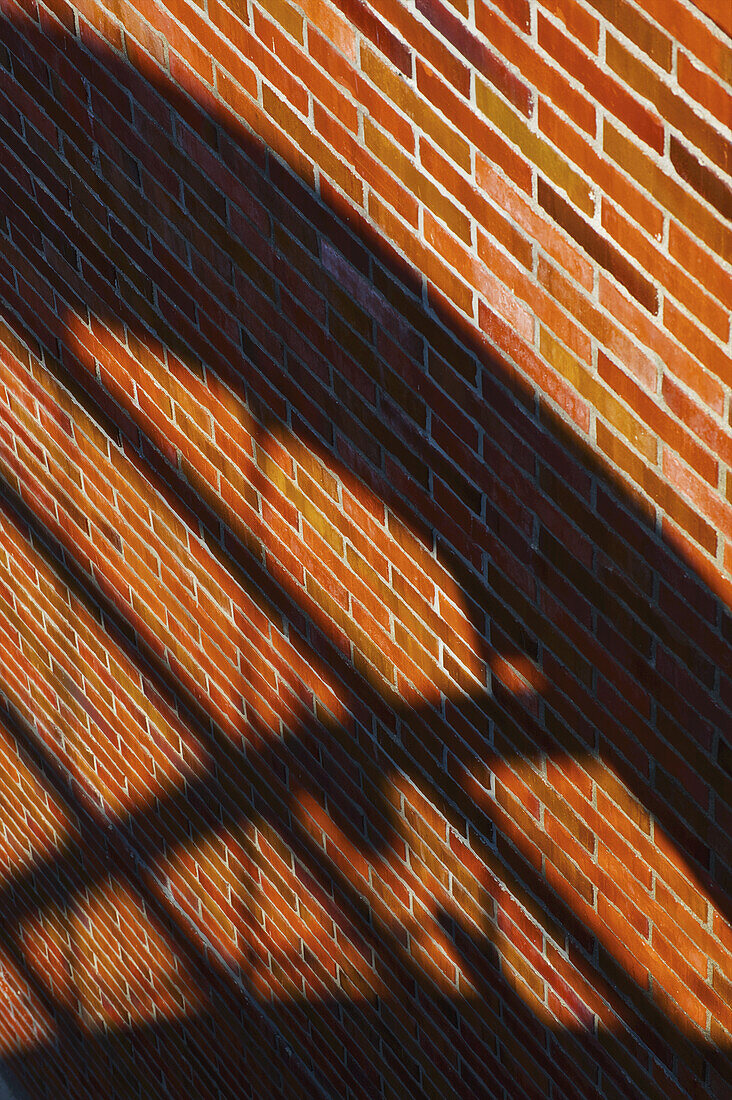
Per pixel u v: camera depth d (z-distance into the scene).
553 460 3.29
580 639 3.47
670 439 2.98
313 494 4.10
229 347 4.12
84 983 6.70
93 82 4.11
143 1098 6.66
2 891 7.08
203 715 5.10
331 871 4.86
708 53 2.52
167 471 4.66
